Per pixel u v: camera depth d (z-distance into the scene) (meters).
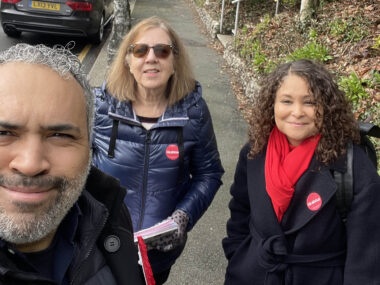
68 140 0.79
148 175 1.92
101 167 1.95
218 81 6.82
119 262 1.05
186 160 1.98
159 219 1.94
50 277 0.91
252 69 6.16
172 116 1.90
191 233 3.26
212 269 2.92
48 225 0.80
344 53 5.01
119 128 1.91
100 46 8.47
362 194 1.48
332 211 1.54
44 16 7.45
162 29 1.92
